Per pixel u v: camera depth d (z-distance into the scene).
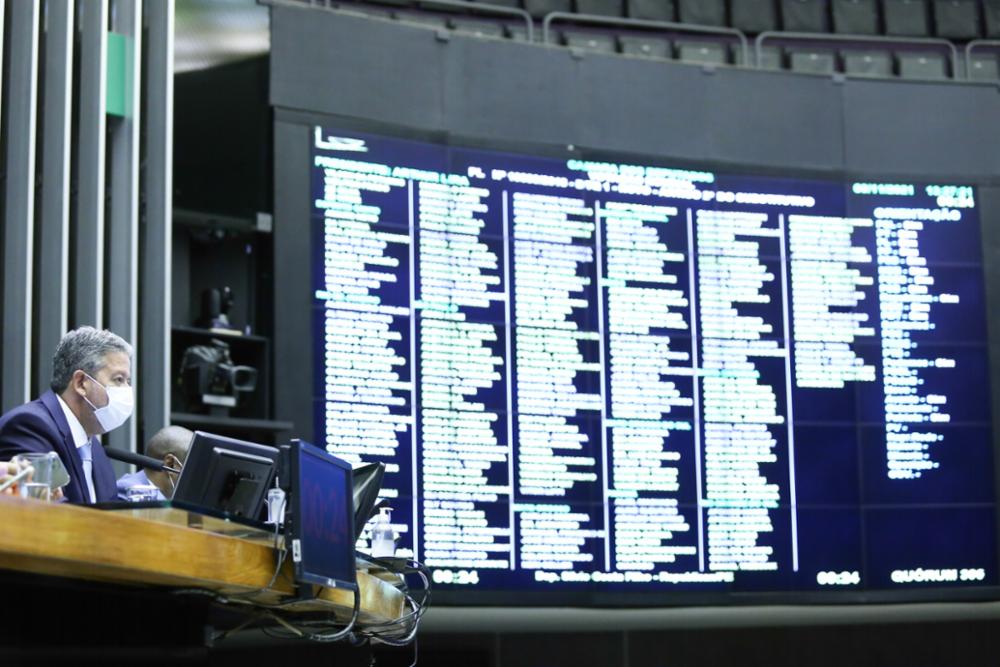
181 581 4.73
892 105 13.82
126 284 11.27
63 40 11.27
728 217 13.20
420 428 11.91
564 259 12.64
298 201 11.94
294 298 11.78
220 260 12.20
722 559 12.61
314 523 5.21
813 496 12.89
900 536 13.02
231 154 11.91
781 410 12.95
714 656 13.79
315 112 12.16
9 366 10.77
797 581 12.75
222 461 5.86
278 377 11.62
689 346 12.84
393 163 12.27
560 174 12.81
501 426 12.16
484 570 11.93
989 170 13.83
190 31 11.98
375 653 12.67
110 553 4.16
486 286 12.34
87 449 6.38
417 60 12.63
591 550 12.28
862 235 13.47
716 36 16.12
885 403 13.18
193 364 11.38
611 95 13.17
